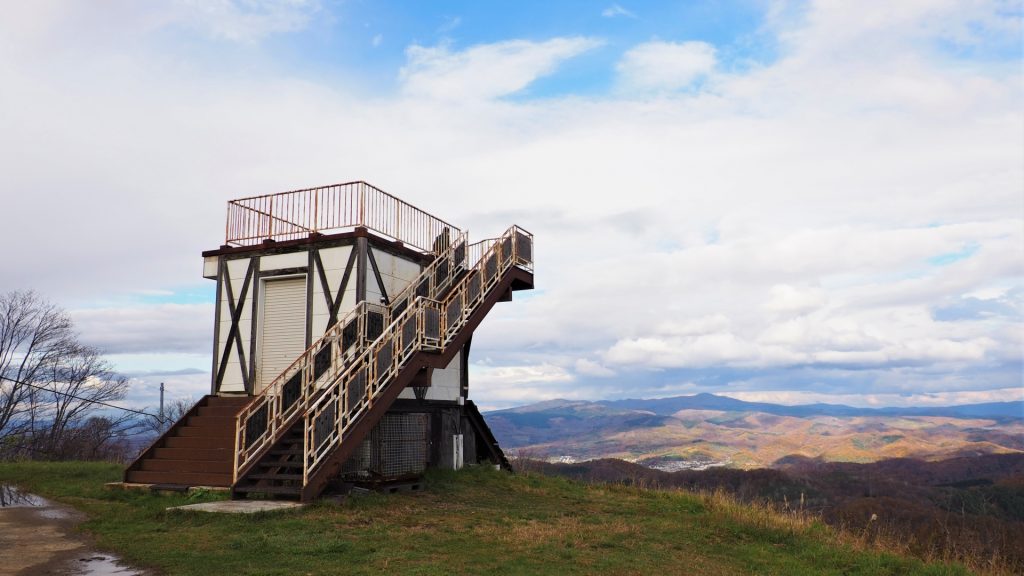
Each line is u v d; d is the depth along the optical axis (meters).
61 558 7.11
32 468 14.45
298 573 6.61
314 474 10.77
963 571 9.32
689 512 12.62
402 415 14.71
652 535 10.02
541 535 9.23
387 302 14.48
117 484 11.93
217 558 7.15
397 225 15.41
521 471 18.44
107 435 34.19
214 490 11.19
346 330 13.27
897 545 10.62
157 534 8.31
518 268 17.48
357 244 13.87
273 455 11.53
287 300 14.50
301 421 12.12
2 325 31.28
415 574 6.70
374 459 13.59
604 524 10.59
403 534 8.77
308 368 12.95
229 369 14.52
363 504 10.73
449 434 16.73
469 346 18.14
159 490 11.50
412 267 15.62
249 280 14.70
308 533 8.49
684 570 7.95
